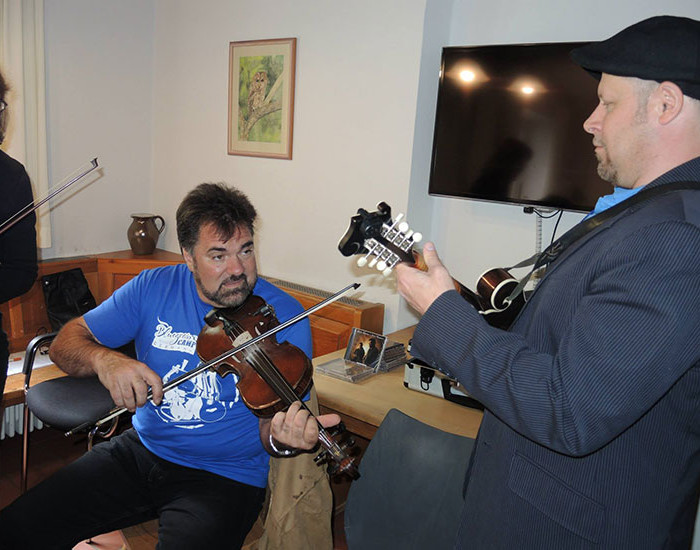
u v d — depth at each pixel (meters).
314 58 2.82
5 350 1.74
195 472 1.49
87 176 3.29
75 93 3.17
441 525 1.28
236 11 3.08
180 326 1.53
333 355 2.26
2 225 1.65
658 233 0.73
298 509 1.44
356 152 2.74
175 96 3.43
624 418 0.73
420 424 1.39
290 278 3.09
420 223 2.71
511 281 1.22
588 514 0.83
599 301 0.75
